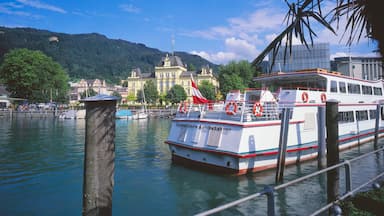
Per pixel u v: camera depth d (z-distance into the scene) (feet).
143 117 211.61
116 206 31.71
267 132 43.42
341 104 58.90
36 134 101.71
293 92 49.24
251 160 41.68
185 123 50.06
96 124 9.94
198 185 38.75
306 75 53.62
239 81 226.79
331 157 22.39
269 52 11.65
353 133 63.57
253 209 30.22
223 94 236.84
